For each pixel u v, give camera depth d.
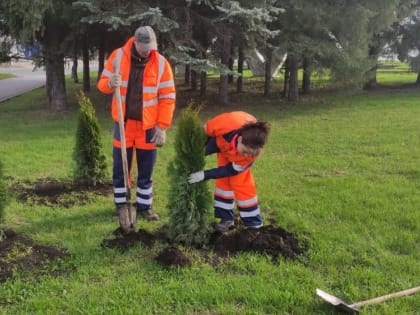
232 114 4.59
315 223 5.17
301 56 15.43
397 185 6.58
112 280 3.90
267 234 4.57
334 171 7.51
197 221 4.45
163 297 3.63
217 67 12.57
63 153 8.80
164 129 5.02
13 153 8.76
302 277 3.96
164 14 12.65
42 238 4.69
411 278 3.97
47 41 14.45
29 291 3.73
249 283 3.83
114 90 4.72
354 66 15.02
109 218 5.33
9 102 19.61
